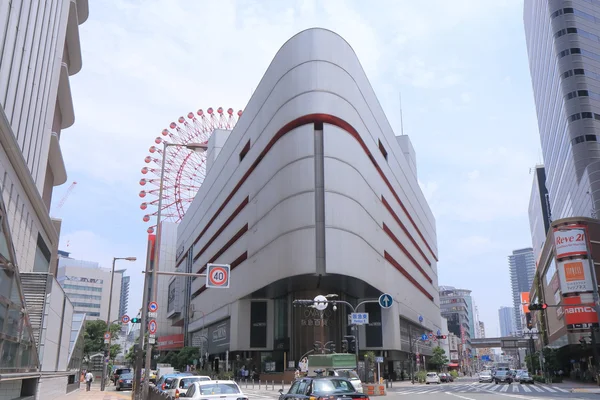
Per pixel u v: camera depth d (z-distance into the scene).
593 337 49.03
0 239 14.62
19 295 17.00
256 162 65.38
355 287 58.12
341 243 52.22
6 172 23.44
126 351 132.50
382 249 63.84
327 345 55.00
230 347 65.00
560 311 62.47
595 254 58.75
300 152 54.81
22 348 18.17
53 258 42.06
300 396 15.41
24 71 25.97
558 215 107.06
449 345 135.88
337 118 55.91
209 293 81.50
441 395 32.12
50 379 25.69
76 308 150.50
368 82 67.44
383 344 63.84
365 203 58.59
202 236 92.56
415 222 91.88
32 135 29.25
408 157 96.88
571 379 70.25
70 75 48.75
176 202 109.50
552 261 66.31
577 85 89.88
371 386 34.06
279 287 57.06
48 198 44.03
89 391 42.19
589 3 97.50
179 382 22.03
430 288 101.88
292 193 54.06
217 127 109.88
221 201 80.00
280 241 54.12
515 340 145.88
